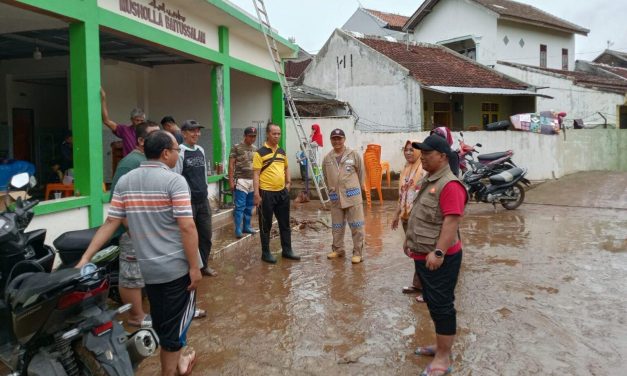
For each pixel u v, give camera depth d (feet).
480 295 18.33
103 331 10.37
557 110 75.56
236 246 25.79
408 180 19.38
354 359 13.50
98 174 20.49
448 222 12.06
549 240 27.55
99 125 20.59
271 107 43.34
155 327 11.34
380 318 16.34
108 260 11.94
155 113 40.09
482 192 37.76
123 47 32.22
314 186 46.75
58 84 39.32
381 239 28.43
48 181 37.81
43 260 14.43
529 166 51.57
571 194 43.96
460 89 60.59
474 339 14.56
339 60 69.77
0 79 35.68
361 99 67.41
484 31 84.53
